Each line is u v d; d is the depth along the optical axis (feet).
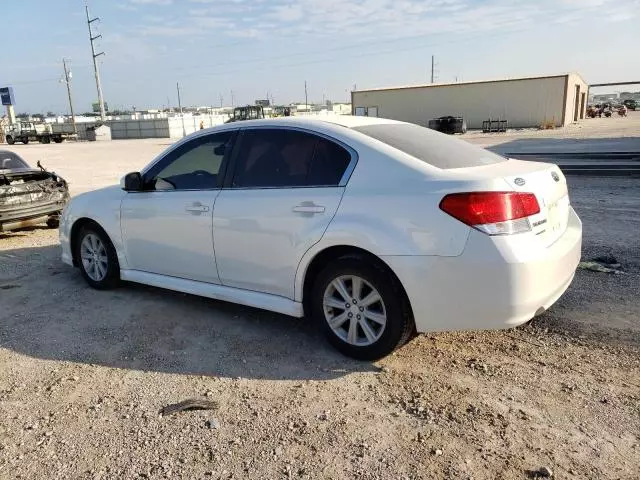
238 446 9.09
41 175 28.50
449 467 8.36
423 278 10.53
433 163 11.28
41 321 14.92
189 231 14.28
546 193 11.09
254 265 13.11
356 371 11.50
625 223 23.32
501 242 10.02
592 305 14.42
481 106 156.56
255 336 13.48
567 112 148.15
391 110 169.48
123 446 9.21
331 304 12.10
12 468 8.72
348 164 11.77
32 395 10.98
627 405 9.82
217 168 14.01
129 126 236.84
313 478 8.25
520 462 8.41
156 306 15.79
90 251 17.58
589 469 8.20
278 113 157.17
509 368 11.34
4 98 207.41
